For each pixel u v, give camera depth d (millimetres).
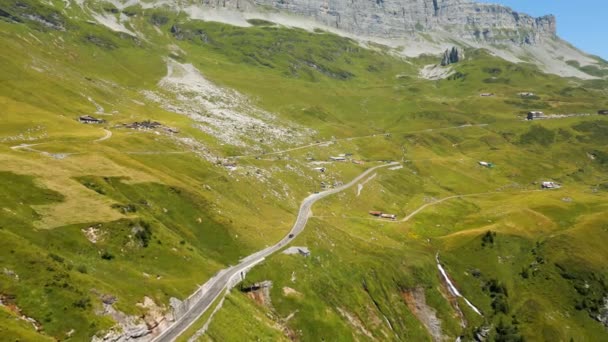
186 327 83125
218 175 184125
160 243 109562
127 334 73438
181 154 194125
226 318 93562
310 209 194000
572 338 156625
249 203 175000
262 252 135500
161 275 99188
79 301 71125
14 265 71125
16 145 150375
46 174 114375
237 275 114938
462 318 161875
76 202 106688
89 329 68625
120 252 98812
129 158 159500
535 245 198500
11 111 195375
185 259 110250
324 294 132375
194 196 145750
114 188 128125
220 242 132625
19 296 67000
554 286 176625
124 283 85500
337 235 171375
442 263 181875
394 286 157625
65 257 86312
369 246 172625
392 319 145625
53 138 171875
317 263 142625
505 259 189875
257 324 101500
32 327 63781
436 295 163875
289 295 123250
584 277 178750
